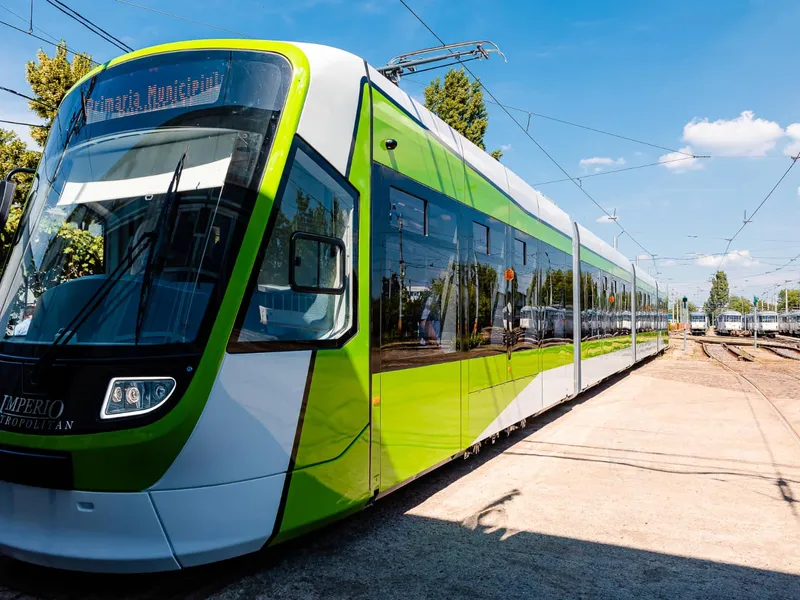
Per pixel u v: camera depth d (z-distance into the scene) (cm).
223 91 381
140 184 370
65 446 318
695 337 6731
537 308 861
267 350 354
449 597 373
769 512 546
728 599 380
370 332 433
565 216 1079
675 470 689
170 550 322
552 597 378
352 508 412
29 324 355
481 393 638
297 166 376
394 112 487
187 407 321
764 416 1068
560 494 592
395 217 476
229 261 343
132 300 339
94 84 416
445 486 615
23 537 330
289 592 371
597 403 1244
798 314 6069
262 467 348
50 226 384
